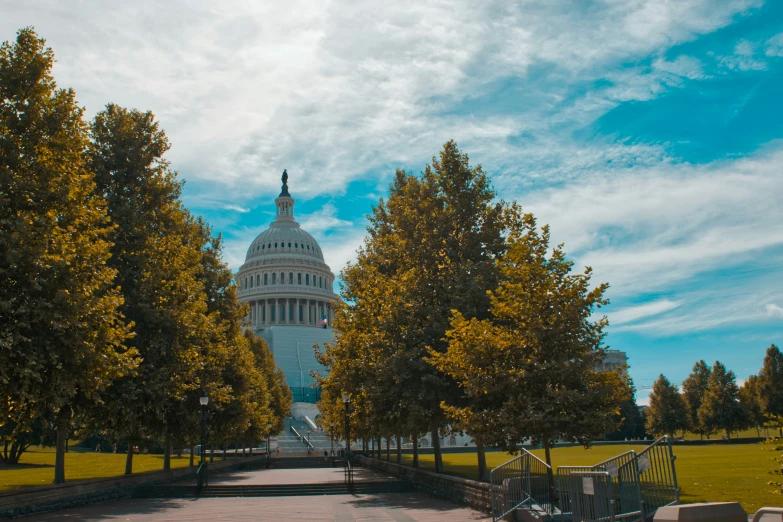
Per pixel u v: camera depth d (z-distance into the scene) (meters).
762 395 109.31
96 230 29.58
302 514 29.12
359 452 102.12
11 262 23.67
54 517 28.17
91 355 26.25
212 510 31.64
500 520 23.75
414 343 36.28
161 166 43.69
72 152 28.23
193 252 43.53
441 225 39.62
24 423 29.39
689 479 32.94
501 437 25.36
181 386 38.97
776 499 23.52
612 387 25.19
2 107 26.97
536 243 26.92
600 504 18.03
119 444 102.12
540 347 25.34
